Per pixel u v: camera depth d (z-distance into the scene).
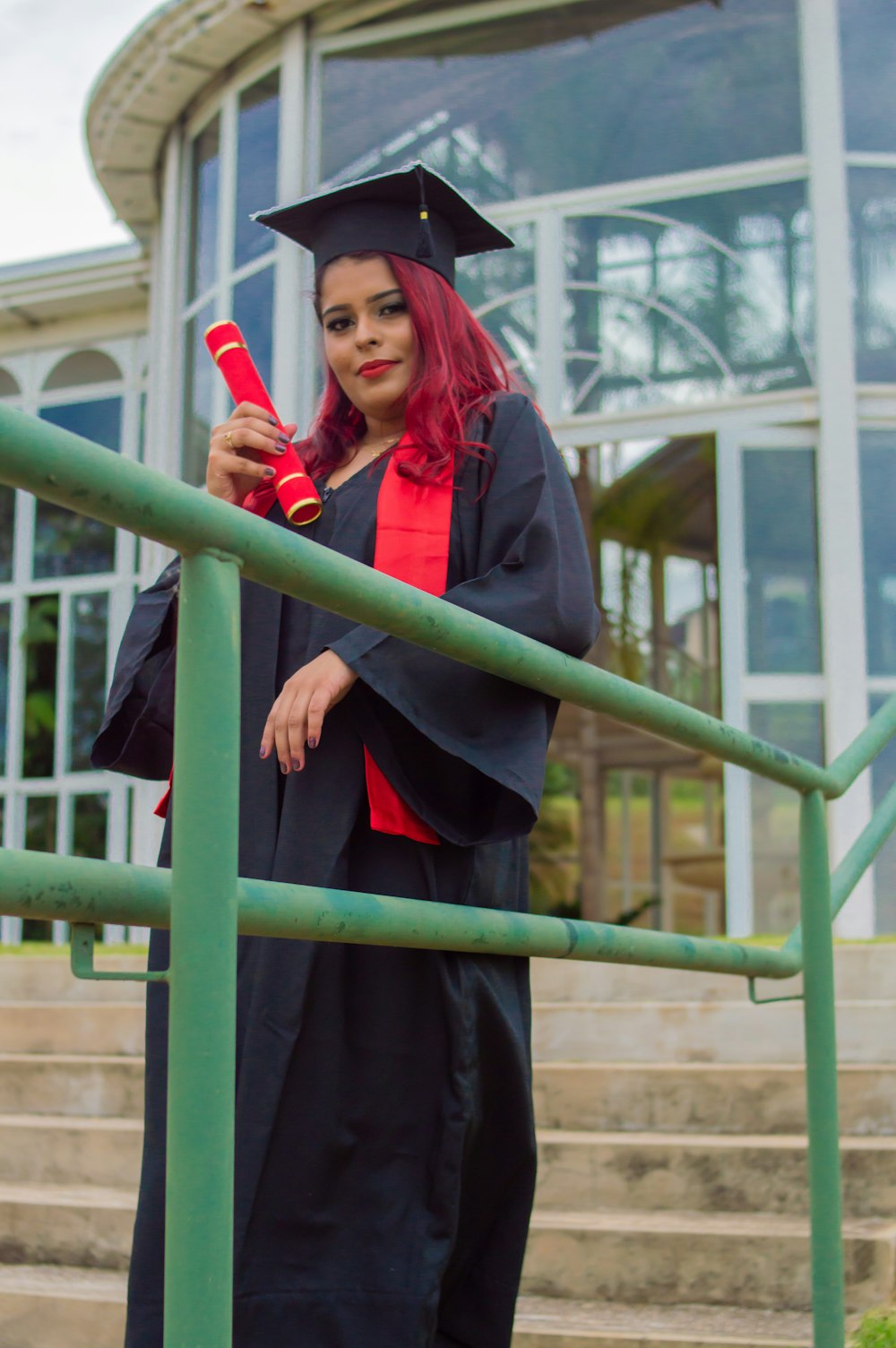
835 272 7.20
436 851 1.76
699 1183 3.19
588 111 7.80
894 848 6.62
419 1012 1.71
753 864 6.79
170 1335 1.08
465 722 1.65
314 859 1.72
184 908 1.12
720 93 7.59
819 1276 2.28
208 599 1.15
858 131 7.38
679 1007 3.80
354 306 1.94
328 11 8.35
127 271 10.40
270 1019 1.66
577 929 1.77
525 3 8.05
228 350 1.86
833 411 7.09
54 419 10.98
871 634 6.94
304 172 8.28
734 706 6.98
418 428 1.86
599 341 7.55
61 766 10.39
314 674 1.62
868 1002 3.79
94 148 9.56
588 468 8.97
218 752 1.14
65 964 4.68
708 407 7.30
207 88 8.98
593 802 11.80
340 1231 1.66
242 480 1.84
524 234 7.76
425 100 8.16
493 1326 1.79
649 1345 2.61
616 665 10.62
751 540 7.12
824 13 7.43
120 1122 3.70
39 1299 2.90
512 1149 1.82
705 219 7.49
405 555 1.81
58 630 10.61
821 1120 2.33
